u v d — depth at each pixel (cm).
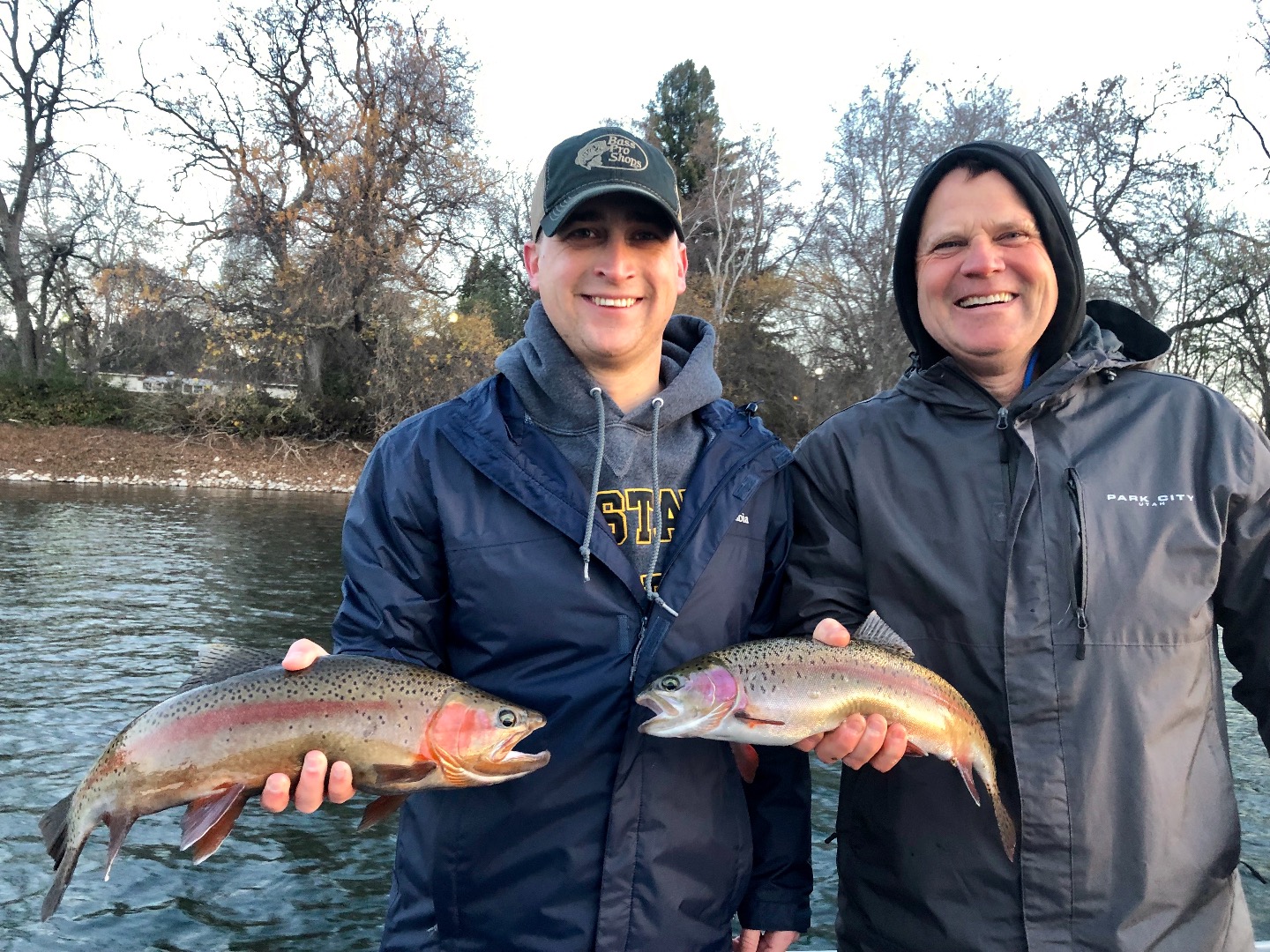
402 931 241
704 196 4131
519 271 3947
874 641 256
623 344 257
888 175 3266
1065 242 247
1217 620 247
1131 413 246
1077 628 229
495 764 223
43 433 2970
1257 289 2400
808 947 500
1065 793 224
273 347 3027
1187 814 226
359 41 3316
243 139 3212
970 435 253
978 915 235
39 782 641
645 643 238
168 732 227
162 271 3045
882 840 255
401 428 265
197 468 2855
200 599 1216
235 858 574
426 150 3362
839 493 270
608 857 226
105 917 503
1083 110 2670
